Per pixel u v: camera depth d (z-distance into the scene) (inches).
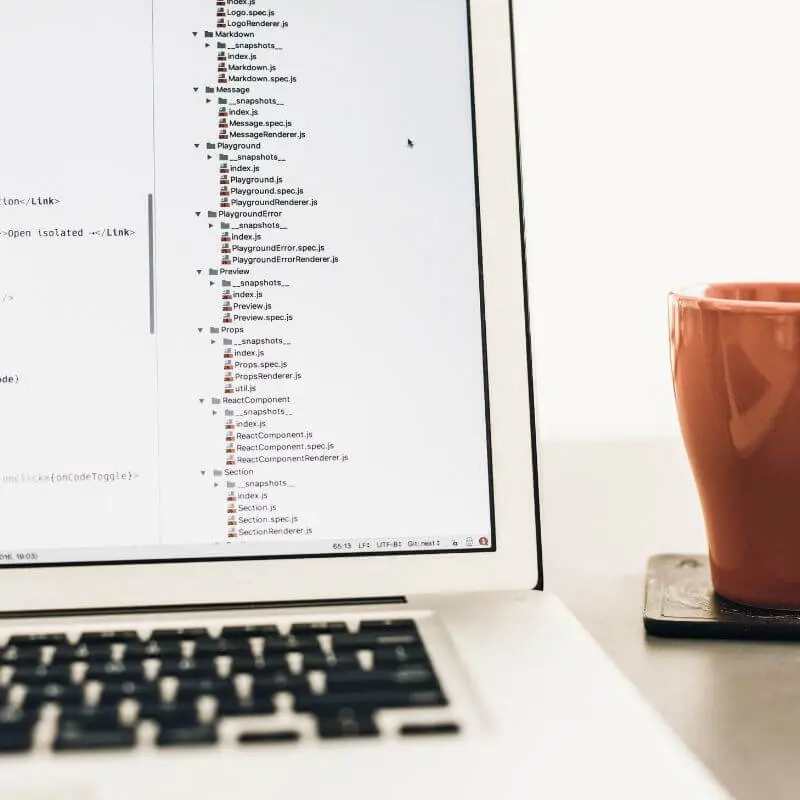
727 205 31.4
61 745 13.8
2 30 19.7
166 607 19.1
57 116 19.6
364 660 16.3
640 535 25.5
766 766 15.3
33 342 19.3
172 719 14.4
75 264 19.4
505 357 19.8
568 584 22.9
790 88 31.0
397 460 19.6
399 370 19.7
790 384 18.3
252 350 19.5
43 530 19.0
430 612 19.0
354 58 20.2
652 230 31.6
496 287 19.9
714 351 19.0
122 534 19.1
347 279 19.8
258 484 19.4
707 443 19.7
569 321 31.8
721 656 19.3
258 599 19.2
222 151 19.8
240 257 19.7
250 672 15.7
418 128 20.1
